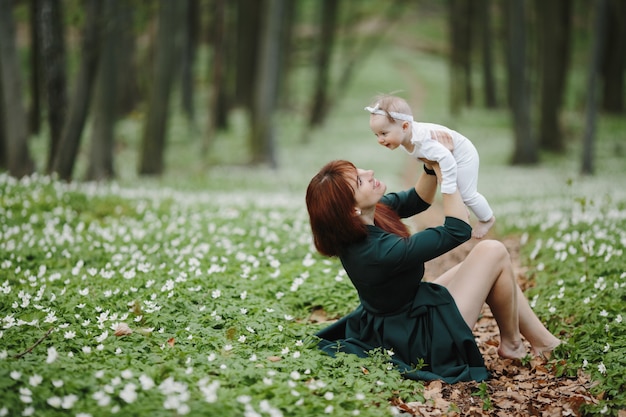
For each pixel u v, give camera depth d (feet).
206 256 23.03
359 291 14.60
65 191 34.01
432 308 14.35
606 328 15.79
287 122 118.42
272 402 11.75
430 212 45.62
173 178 64.64
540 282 21.45
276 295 19.20
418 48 207.72
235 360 13.58
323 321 18.67
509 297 14.97
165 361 13.42
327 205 13.58
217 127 104.78
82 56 45.65
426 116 123.54
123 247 23.90
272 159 78.48
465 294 14.64
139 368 12.83
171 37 68.08
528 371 15.21
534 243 27.58
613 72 119.14
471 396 13.70
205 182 59.93
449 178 13.43
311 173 74.54
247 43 120.16
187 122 105.09
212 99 87.86
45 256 22.85
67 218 28.86
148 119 68.33
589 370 14.32
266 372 13.02
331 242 13.88
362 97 144.77
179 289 18.28
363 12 121.80
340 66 167.53
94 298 17.80
